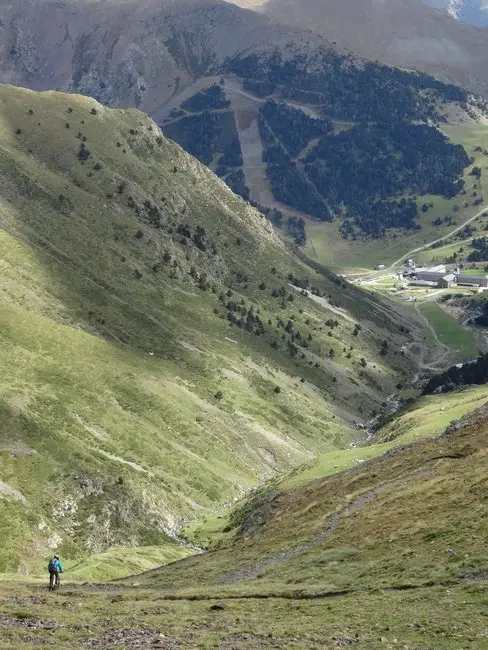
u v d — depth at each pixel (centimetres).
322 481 10112
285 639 4206
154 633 4450
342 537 7138
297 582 6122
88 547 13050
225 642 4144
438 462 8406
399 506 7388
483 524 6028
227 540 10462
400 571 5697
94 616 5056
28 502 13312
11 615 4909
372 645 4000
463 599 4756
